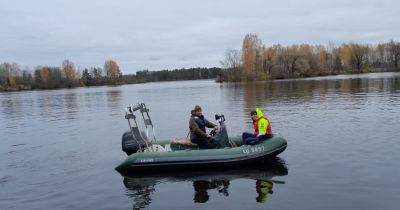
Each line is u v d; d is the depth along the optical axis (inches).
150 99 1469.0
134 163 360.8
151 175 356.2
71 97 1904.5
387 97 992.9
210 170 362.3
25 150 518.6
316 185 309.6
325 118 659.4
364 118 636.1
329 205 267.7
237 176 342.3
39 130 720.3
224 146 395.5
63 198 309.3
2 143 586.9
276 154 381.1
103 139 576.1
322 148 433.4
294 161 383.2
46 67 4399.6
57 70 4542.3
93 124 767.1
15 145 562.9
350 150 418.0
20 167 418.3
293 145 455.2
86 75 4781.0
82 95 2085.4
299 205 270.1
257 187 311.6
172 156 359.9
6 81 3993.6
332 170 347.9
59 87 4033.0
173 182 334.0
